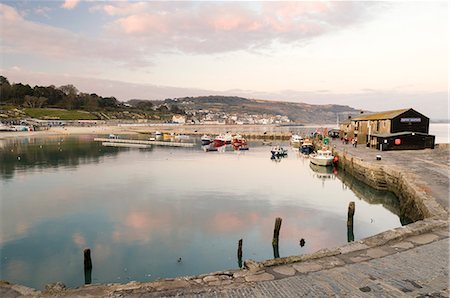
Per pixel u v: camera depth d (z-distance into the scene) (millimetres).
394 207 26844
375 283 8242
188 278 8781
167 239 19234
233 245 18297
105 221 22750
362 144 61969
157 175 41625
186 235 19906
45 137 101812
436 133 138500
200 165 50531
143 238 19422
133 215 24234
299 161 55656
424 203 17531
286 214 24625
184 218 23453
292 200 29062
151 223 22312
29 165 49219
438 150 47219
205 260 16375
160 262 16125
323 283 8305
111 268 15461
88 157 59375
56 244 18531
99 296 7863
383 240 11148
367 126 60062
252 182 37312
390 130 50094
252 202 28234
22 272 15055
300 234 20156
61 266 15680
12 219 23219
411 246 10750
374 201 28906
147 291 8086
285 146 85312
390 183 29641
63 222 22531
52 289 8203
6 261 16281
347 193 32000
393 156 40938
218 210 25625
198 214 24500
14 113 153250
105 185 35188
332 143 67375
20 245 18406
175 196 30281
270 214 24625
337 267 9266
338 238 19500
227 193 31641
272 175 42000
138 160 56031
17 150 67750
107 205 27016
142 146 81500
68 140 93500
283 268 9289
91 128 142000
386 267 9164
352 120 69438
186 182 37094
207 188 33906
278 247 17953
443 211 15656
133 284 8453
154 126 178125
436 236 11688
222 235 19922
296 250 17562
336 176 41281
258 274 8922
